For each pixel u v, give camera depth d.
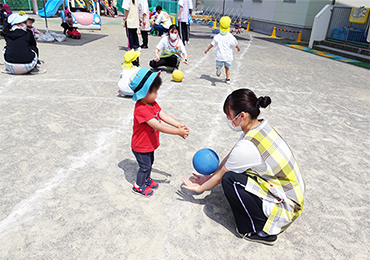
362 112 6.18
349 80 8.77
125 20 9.77
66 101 5.55
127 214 2.89
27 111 5.00
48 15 19.52
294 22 17.34
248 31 20.83
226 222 2.90
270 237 2.57
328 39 14.92
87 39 12.48
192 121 5.12
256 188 2.44
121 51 10.41
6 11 11.33
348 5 15.01
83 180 3.36
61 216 2.81
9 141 4.05
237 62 10.09
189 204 3.12
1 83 6.29
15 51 6.59
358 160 4.25
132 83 2.66
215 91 6.79
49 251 2.42
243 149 2.39
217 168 3.06
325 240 2.75
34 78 6.81
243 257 2.49
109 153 3.95
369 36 12.67
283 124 5.31
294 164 2.50
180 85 7.05
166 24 14.97
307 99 6.76
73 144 4.09
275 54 12.24
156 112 2.87
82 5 18.70
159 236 2.65
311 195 3.39
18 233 2.59
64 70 7.60
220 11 25.75
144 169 3.03
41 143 4.05
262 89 7.27
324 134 5.02
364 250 2.66
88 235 2.61
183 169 3.73
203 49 12.13
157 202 3.10
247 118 2.45
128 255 2.43
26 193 3.09
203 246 2.57
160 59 7.88
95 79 7.00
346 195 3.44
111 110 5.28
